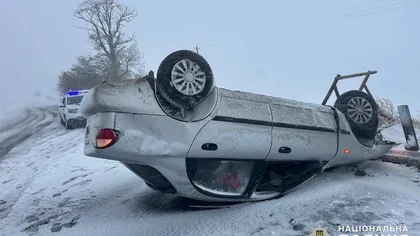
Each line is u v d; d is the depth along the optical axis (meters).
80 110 4.32
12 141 13.87
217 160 4.40
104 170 7.64
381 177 5.68
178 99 4.01
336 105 5.95
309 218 4.10
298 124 4.92
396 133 9.12
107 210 5.14
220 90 4.50
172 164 4.06
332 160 5.50
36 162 9.60
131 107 3.88
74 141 12.25
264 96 4.86
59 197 6.23
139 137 3.87
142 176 4.38
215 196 4.38
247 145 4.43
